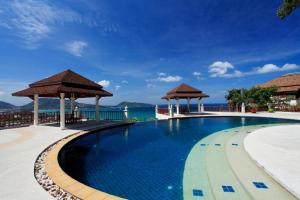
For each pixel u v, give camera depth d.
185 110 25.70
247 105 25.92
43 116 15.59
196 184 4.94
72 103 17.05
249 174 5.36
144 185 5.05
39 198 3.48
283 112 23.44
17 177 4.46
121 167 6.41
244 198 4.13
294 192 3.94
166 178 5.47
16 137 9.24
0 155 6.20
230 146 8.72
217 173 5.62
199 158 7.18
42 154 6.50
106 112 19.33
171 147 9.09
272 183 4.76
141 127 15.35
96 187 4.97
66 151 8.11
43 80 14.05
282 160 5.89
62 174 4.55
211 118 20.80
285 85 29.61
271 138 9.11
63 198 3.47
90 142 10.28
